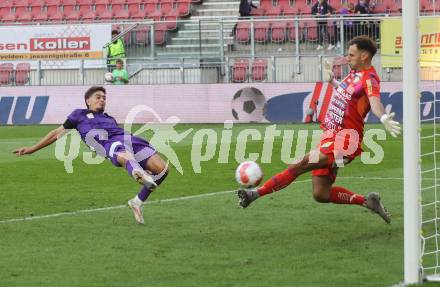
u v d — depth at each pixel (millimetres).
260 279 15188
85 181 29188
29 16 66500
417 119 14805
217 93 53094
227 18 57719
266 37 56406
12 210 23078
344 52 53062
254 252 17531
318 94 51250
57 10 66125
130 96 54344
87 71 56656
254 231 19875
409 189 14734
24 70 57312
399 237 18969
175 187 27438
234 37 57406
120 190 26984
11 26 57344
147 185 19578
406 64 14914
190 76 55281
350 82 18922
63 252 17562
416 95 14844
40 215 22266
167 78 55781
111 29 56188
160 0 63250
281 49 56125
